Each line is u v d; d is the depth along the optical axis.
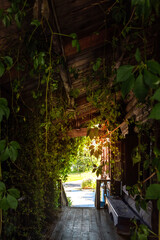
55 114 3.87
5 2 1.59
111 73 3.14
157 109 0.72
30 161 4.03
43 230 5.32
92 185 15.04
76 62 2.97
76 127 6.59
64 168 7.57
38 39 2.11
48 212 6.12
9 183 3.51
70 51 2.31
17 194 1.09
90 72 3.39
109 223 6.01
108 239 4.92
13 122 3.35
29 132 3.87
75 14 1.90
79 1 1.73
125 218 4.93
